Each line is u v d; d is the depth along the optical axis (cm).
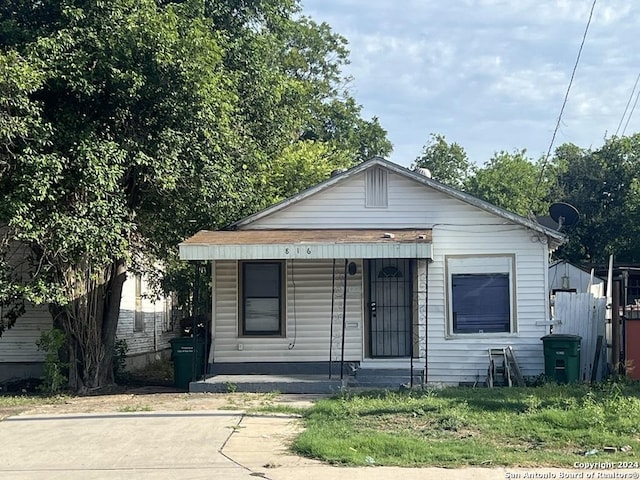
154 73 1426
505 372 1527
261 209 1709
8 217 1316
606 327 1545
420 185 1605
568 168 4156
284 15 2161
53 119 1417
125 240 1448
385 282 1596
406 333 1588
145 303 2427
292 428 1072
